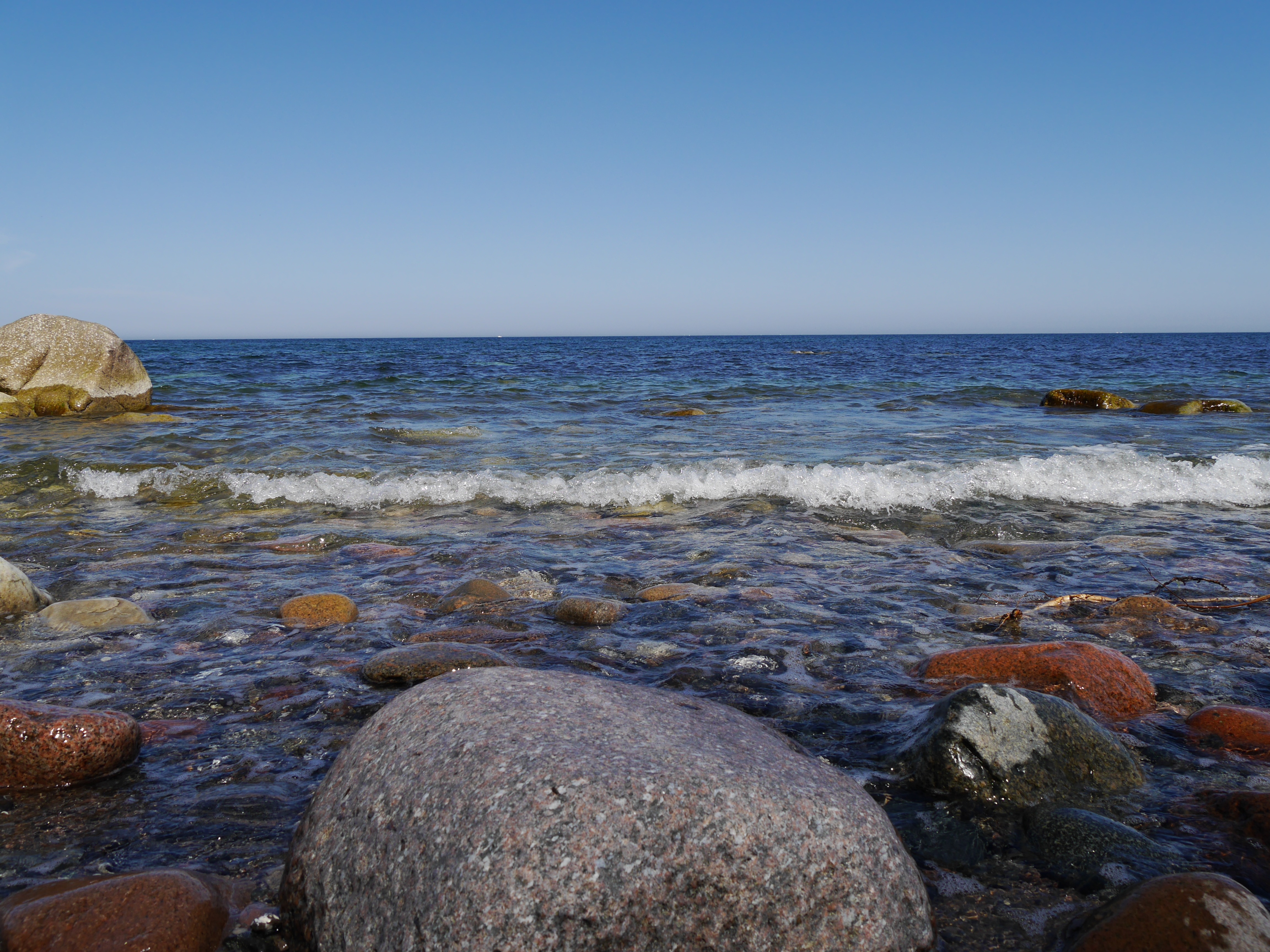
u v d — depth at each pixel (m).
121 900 1.97
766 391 18.23
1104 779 2.67
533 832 1.71
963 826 2.45
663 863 1.71
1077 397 15.35
